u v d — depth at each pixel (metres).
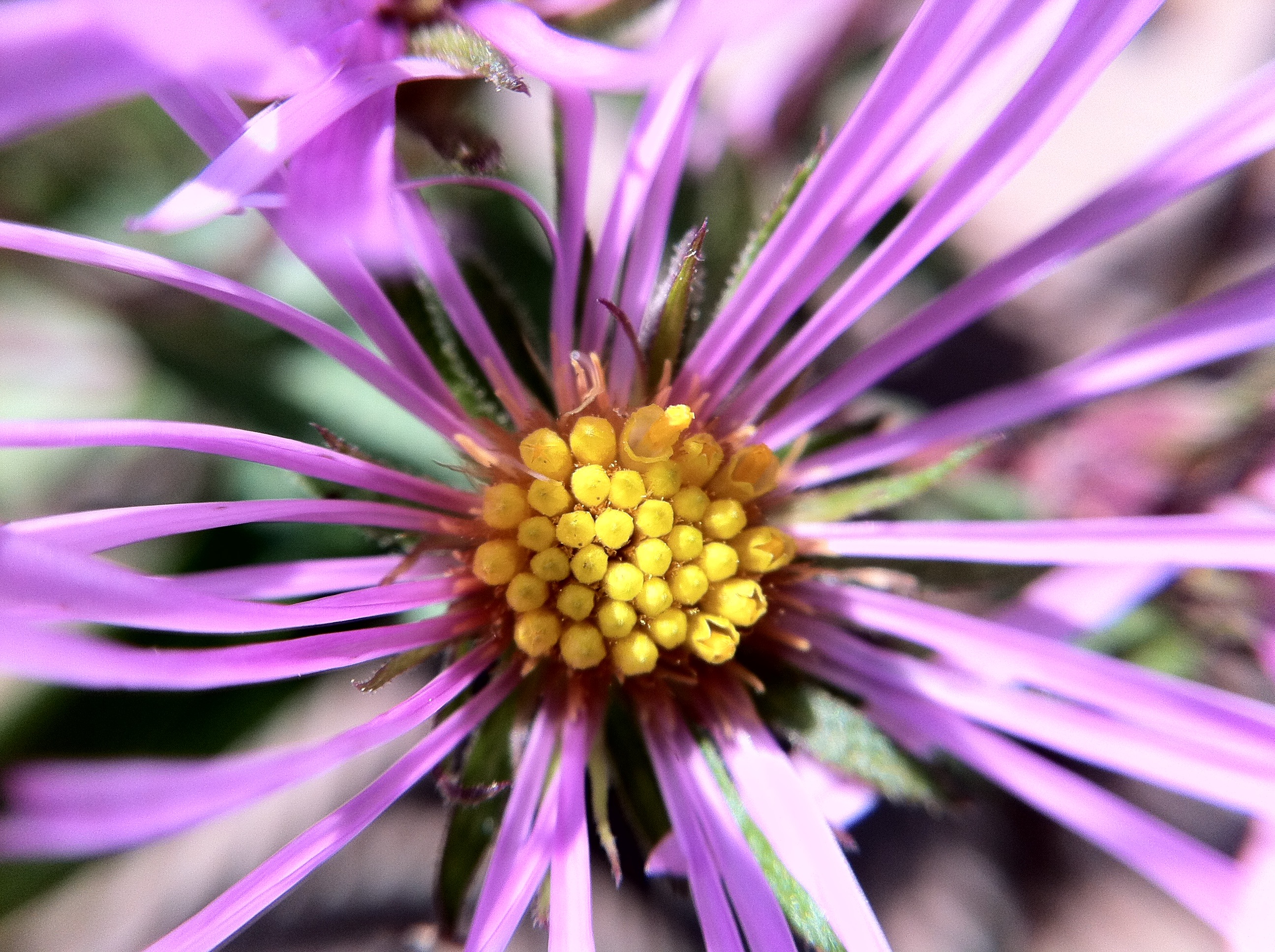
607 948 0.05
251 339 0.05
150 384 0.06
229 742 0.05
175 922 0.05
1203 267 0.06
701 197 0.05
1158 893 0.06
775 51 0.06
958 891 0.06
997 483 0.05
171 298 0.05
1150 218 0.07
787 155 0.06
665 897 0.06
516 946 0.05
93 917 0.05
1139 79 0.07
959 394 0.07
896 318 0.07
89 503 0.06
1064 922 0.06
